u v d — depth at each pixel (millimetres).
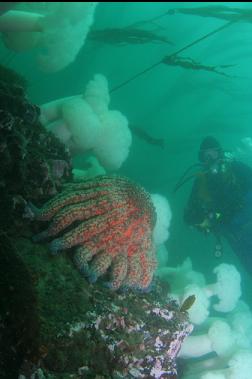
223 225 3311
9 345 1100
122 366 1437
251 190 3207
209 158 3256
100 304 1461
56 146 1956
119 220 1518
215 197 3184
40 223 1560
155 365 1538
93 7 2008
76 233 1484
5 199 1457
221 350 2365
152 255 1615
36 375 1108
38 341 1128
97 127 2336
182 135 10859
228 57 10008
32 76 7625
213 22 9359
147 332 1551
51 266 1462
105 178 1596
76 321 1318
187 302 1839
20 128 1637
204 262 7070
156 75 10594
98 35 3768
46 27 2074
